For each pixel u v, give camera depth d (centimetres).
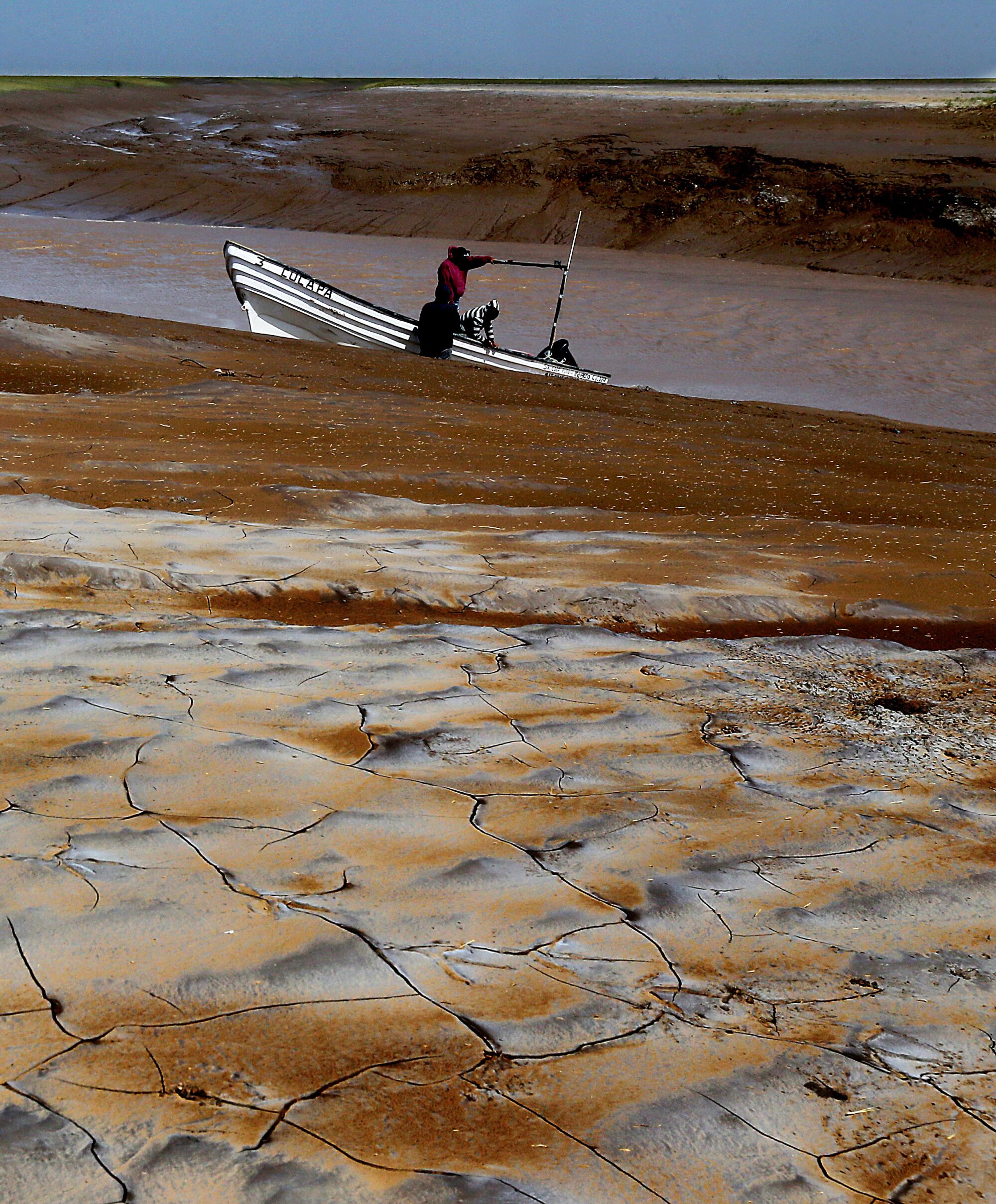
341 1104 228
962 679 551
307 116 5022
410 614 602
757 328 2150
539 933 298
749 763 428
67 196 3588
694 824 372
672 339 2050
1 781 357
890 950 305
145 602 579
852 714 493
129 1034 244
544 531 771
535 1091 237
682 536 782
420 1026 254
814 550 768
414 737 424
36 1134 213
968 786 423
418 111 5209
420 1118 226
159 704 430
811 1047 259
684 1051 254
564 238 3369
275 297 1709
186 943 278
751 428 1299
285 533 702
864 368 1867
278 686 464
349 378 1366
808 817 383
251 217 3531
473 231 3444
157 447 907
